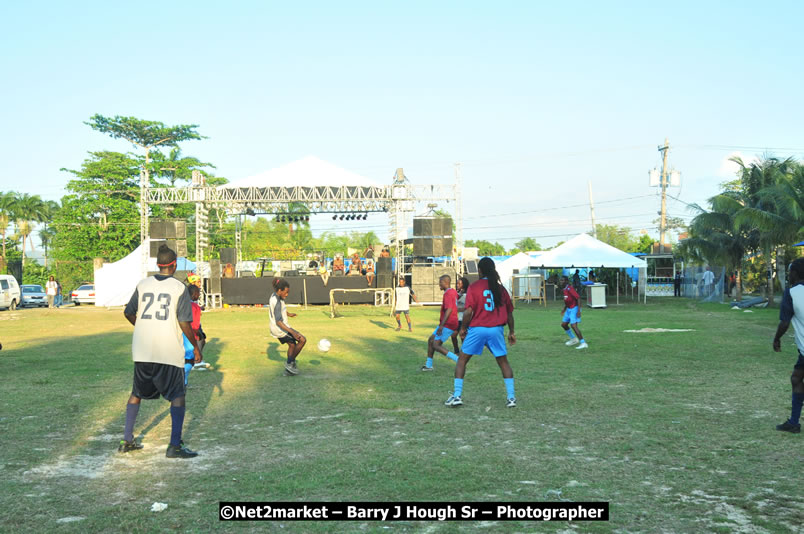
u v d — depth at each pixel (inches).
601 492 174.1
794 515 155.9
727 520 153.1
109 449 224.1
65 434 246.2
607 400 305.7
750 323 771.4
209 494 174.6
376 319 898.7
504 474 190.9
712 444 223.1
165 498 171.6
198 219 1200.2
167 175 2118.6
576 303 529.3
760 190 1093.8
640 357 467.2
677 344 546.3
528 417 269.9
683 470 193.3
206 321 887.7
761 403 294.7
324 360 472.4
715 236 1269.7
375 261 1298.0
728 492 173.0
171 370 214.2
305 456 212.7
